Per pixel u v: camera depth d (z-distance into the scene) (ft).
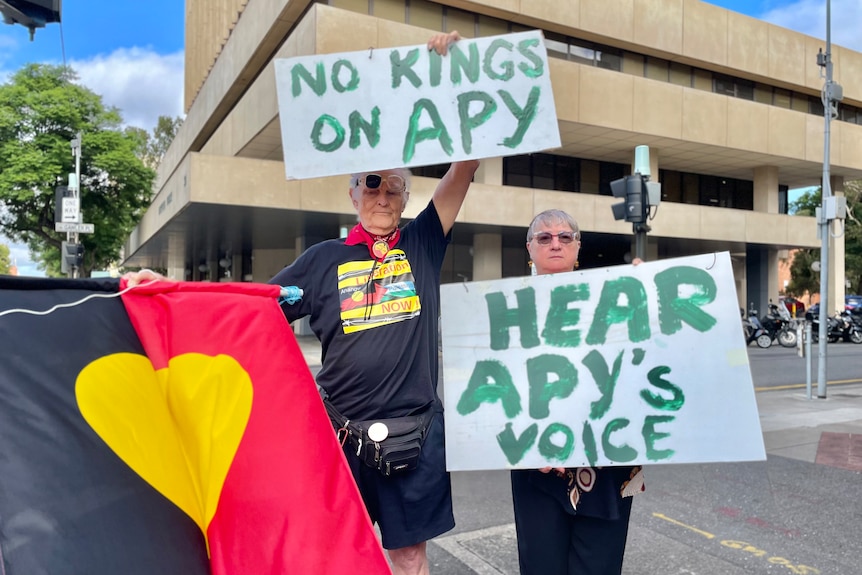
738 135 75.87
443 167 67.31
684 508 13.96
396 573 7.22
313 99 6.86
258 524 5.05
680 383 6.72
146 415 4.87
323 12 52.31
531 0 63.93
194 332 5.51
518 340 7.19
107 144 82.64
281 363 5.73
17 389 4.34
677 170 87.97
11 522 3.90
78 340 4.84
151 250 100.32
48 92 78.95
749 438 6.46
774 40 83.10
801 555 11.37
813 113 92.17
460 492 15.07
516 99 6.89
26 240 87.92
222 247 94.17
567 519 7.13
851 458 18.35
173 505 4.62
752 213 78.43
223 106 85.61
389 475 6.82
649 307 6.94
